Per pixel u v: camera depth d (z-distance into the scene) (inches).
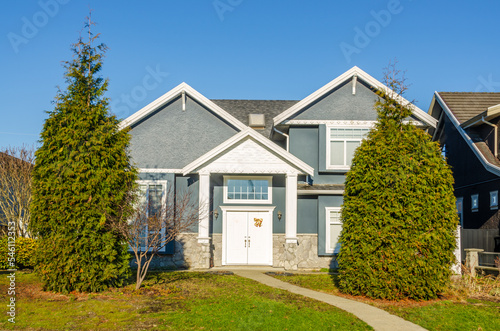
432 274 473.1
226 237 749.3
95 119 508.4
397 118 515.5
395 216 478.6
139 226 517.7
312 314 403.9
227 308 418.6
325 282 581.6
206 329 358.3
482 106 909.8
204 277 603.8
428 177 482.9
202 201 708.0
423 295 472.4
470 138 817.5
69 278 484.7
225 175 757.9
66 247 480.4
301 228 747.4
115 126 528.7
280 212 751.7
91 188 490.9
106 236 496.4
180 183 751.7
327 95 779.4
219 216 749.9
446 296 502.9
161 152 770.8
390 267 467.2
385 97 531.2
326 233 737.6
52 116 506.3
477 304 465.7
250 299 458.0
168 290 498.9
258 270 700.0
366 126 773.3
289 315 399.2
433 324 388.5
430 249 473.1
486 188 773.9
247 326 366.3
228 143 710.5
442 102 928.3
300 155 776.9
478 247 717.9
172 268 718.5
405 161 482.6
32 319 380.2
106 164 503.8
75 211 484.7
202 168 715.4
